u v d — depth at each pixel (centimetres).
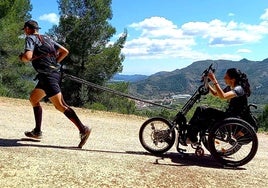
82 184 285
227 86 412
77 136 499
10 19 1648
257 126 400
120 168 333
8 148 375
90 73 1791
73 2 1803
